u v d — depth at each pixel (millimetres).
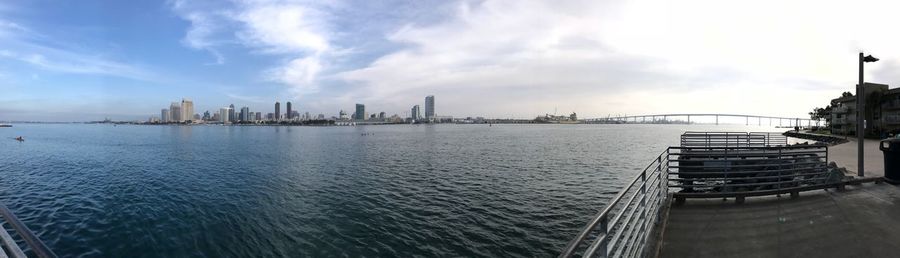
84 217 19156
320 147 65500
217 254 14266
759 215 6961
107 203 22234
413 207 19641
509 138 93375
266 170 35625
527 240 14562
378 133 143125
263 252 14305
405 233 15633
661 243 5406
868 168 14273
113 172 35688
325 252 14070
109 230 17047
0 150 62719
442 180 27828
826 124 75938
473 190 23766
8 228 17188
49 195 24828
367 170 34156
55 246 15242
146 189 26531
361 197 22453
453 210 18859
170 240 15703
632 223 4902
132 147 69688
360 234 15711
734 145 23453
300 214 19031
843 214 6984
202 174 33625
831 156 19953
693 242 5668
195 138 107000
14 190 26656
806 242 5641
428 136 109875
